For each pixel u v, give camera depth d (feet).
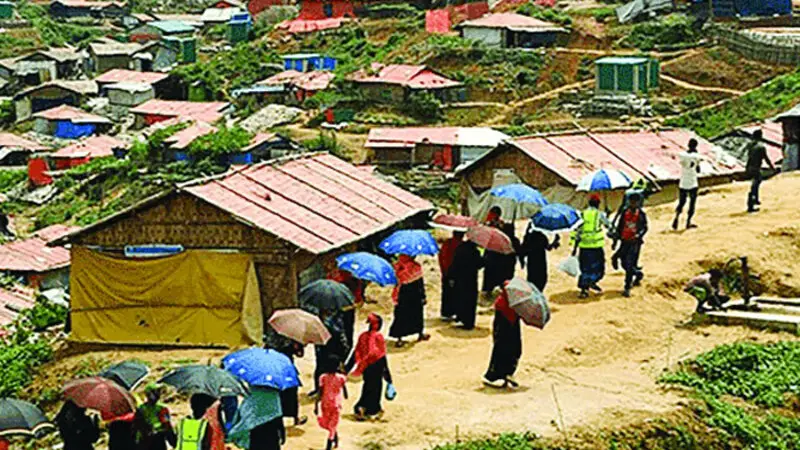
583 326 73.61
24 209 248.52
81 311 85.25
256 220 81.20
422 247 72.90
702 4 262.26
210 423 47.21
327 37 329.31
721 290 77.97
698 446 56.44
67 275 177.58
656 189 111.45
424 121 254.68
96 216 226.58
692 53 244.63
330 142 238.68
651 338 72.49
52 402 75.92
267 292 81.92
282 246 80.64
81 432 50.06
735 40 239.30
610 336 71.92
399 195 98.53
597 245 79.82
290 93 289.12
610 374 65.87
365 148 229.66
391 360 70.64
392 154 226.38
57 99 330.54
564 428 55.88
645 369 66.74
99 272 84.48
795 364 64.85
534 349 70.18
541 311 60.54
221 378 48.83
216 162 241.35
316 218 86.53
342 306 62.49
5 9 418.10
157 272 83.05
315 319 56.90
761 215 94.48
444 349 72.43
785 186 106.83
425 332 76.74
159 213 82.94
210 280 81.87
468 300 76.18
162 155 250.16
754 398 62.13
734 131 145.69
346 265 69.36
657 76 233.76
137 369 55.36
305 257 82.94
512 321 62.80
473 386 64.18
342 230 86.22
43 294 142.51
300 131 260.21
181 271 82.43
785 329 70.85
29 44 397.60
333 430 54.03
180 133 253.44
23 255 175.52
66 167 269.85
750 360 65.67
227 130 250.16
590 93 239.71
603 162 113.39
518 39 273.33
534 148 113.39
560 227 77.92
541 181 112.06
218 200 82.33
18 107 330.34
